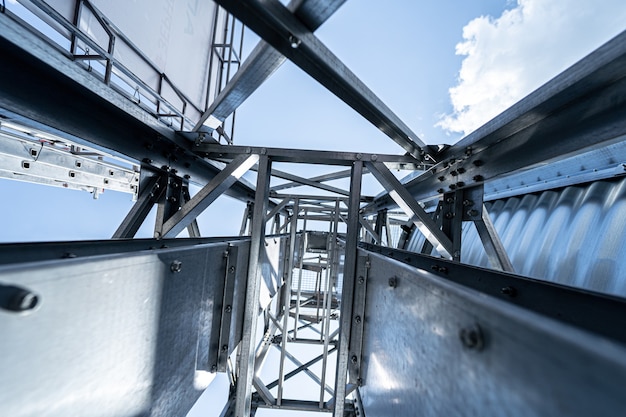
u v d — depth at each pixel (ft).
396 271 2.84
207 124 4.95
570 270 5.09
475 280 2.84
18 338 1.42
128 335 2.30
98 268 1.95
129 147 4.32
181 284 3.18
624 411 0.68
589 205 5.25
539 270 5.70
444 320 1.68
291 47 2.60
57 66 2.86
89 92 3.33
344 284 5.07
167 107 8.34
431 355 1.84
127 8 6.87
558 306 2.09
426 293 1.99
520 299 2.36
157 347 2.74
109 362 2.09
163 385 2.88
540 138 3.25
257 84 3.71
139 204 4.82
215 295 4.23
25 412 1.46
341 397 4.84
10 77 2.68
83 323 1.83
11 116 2.78
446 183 5.53
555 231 5.71
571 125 2.86
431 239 5.40
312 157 5.40
